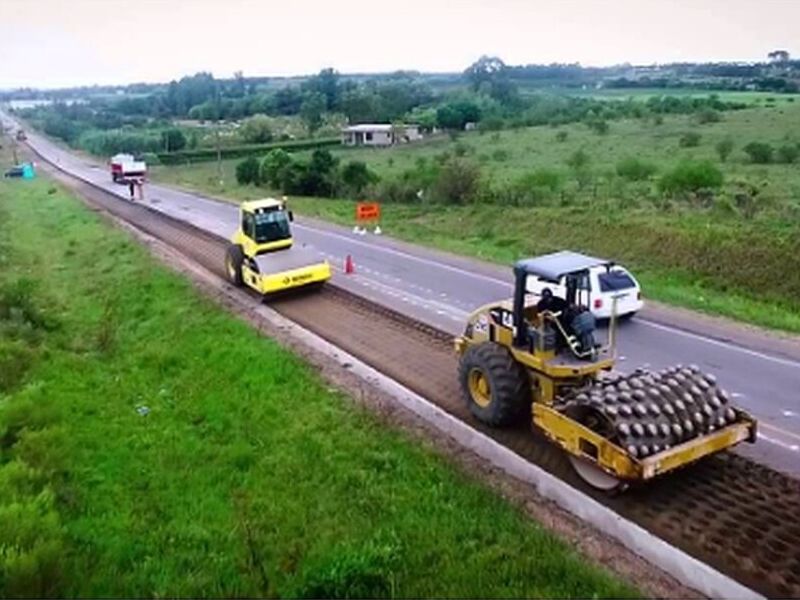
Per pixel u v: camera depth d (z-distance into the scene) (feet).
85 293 78.54
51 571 28.04
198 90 570.46
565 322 35.12
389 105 371.35
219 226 114.83
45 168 264.93
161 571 28.84
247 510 32.71
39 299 75.82
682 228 83.10
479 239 97.35
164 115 514.68
